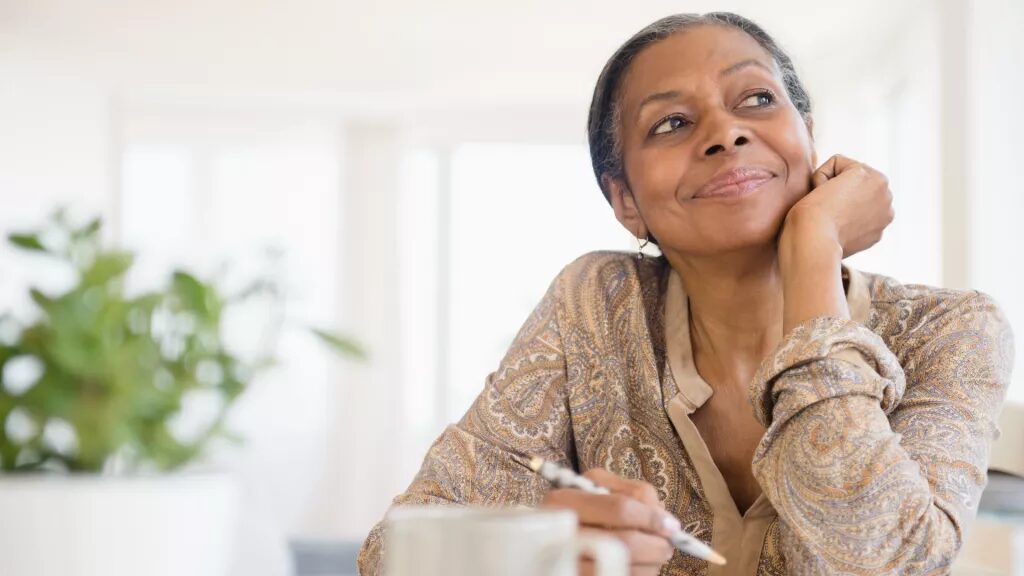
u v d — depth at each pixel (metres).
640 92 1.12
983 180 4.39
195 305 1.86
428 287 8.24
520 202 8.21
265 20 6.48
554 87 7.71
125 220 8.01
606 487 0.88
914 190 5.54
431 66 7.30
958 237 4.45
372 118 8.20
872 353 0.94
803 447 0.92
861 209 1.07
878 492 0.89
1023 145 4.38
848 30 6.21
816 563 0.93
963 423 1.02
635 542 0.82
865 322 1.09
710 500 1.10
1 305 6.29
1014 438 1.33
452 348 8.20
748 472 1.12
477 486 1.15
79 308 1.67
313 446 7.86
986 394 1.05
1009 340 1.09
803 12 5.96
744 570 1.07
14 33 6.70
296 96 7.95
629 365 1.17
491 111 8.20
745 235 1.07
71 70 7.32
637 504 0.82
